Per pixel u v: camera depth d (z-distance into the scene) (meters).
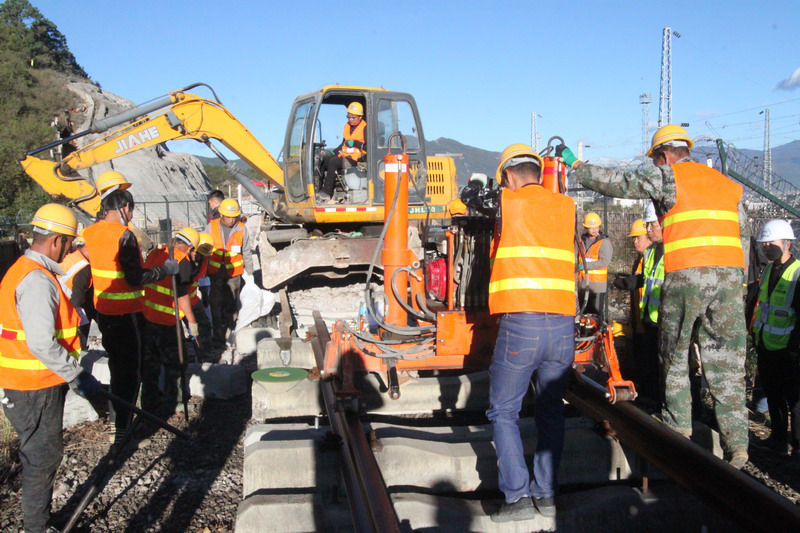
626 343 6.35
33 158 10.21
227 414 5.88
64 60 47.12
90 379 3.75
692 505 3.69
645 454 3.75
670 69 30.19
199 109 10.48
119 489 4.38
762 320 4.79
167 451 5.03
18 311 3.43
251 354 7.84
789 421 5.40
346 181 9.38
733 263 3.92
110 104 39.47
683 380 4.11
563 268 3.33
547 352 3.32
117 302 4.95
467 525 3.56
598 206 16.78
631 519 3.66
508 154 3.61
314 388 5.57
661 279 5.27
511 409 3.45
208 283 8.81
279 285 8.72
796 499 3.96
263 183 12.75
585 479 4.16
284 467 3.95
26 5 47.41
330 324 8.23
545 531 3.55
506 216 3.37
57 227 3.54
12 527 3.90
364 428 4.29
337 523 3.62
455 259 4.69
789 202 9.91
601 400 4.33
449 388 5.42
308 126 9.12
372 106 9.17
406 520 3.59
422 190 9.80
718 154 8.95
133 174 32.19
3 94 33.78
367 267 9.35
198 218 31.47
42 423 3.55
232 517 4.00
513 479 3.43
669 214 4.04
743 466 4.35
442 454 4.06
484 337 4.58
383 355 4.54
